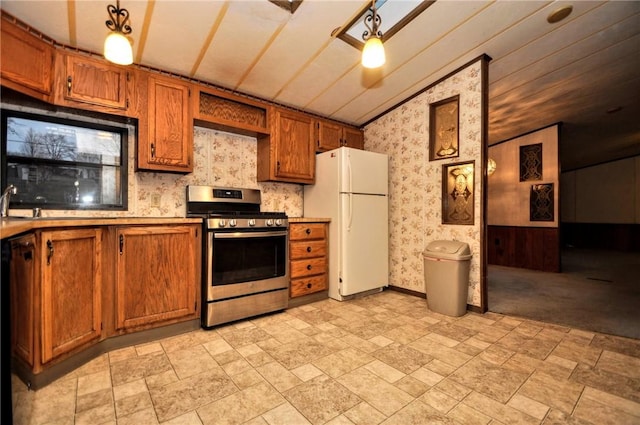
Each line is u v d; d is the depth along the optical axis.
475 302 2.89
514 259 5.46
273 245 2.80
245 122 3.03
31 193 2.16
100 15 1.94
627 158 8.20
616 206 8.39
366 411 1.44
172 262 2.26
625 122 5.24
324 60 2.70
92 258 1.89
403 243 3.55
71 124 2.29
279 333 2.35
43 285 1.59
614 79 3.59
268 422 1.35
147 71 2.40
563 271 5.05
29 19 1.85
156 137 2.40
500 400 1.53
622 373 1.79
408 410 1.45
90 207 2.36
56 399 1.49
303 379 1.71
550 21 2.48
